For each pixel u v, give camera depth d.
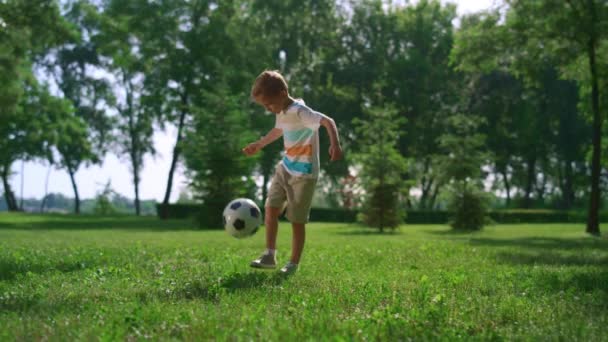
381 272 5.90
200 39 37.38
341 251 9.19
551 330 3.11
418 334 3.01
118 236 17.53
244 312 3.40
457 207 26.31
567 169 52.75
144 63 38.41
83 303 3.75
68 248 9.74
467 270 6.28
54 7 26.14
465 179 26.16
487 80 48.78
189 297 4.11
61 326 3.09
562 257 8.97
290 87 45.91
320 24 46.34
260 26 44.31
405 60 45.94
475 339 2.96
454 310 3.67
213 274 5.46
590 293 4.59
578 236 20.89
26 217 37.47
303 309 3.59
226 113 27.00
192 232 21.91
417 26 48.16
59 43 27.00
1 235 17.83
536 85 25.05
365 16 48.34
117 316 3.30
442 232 25.27
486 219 26.31
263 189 44.62
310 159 5.68
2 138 45.22
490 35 24.17
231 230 6.30
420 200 48.69
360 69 45.88
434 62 49.06
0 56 25.75
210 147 26.31
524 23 23.19
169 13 37.91
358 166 25.73
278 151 42.28
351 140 46.12
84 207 74.31
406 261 7.37
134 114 49.34
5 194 52.62
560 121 49.34
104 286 4.60
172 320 3.21
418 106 45.81
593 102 23.53
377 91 46.78
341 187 40.88
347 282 4.84
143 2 37.28
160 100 38.69
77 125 44.34
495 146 50.00
